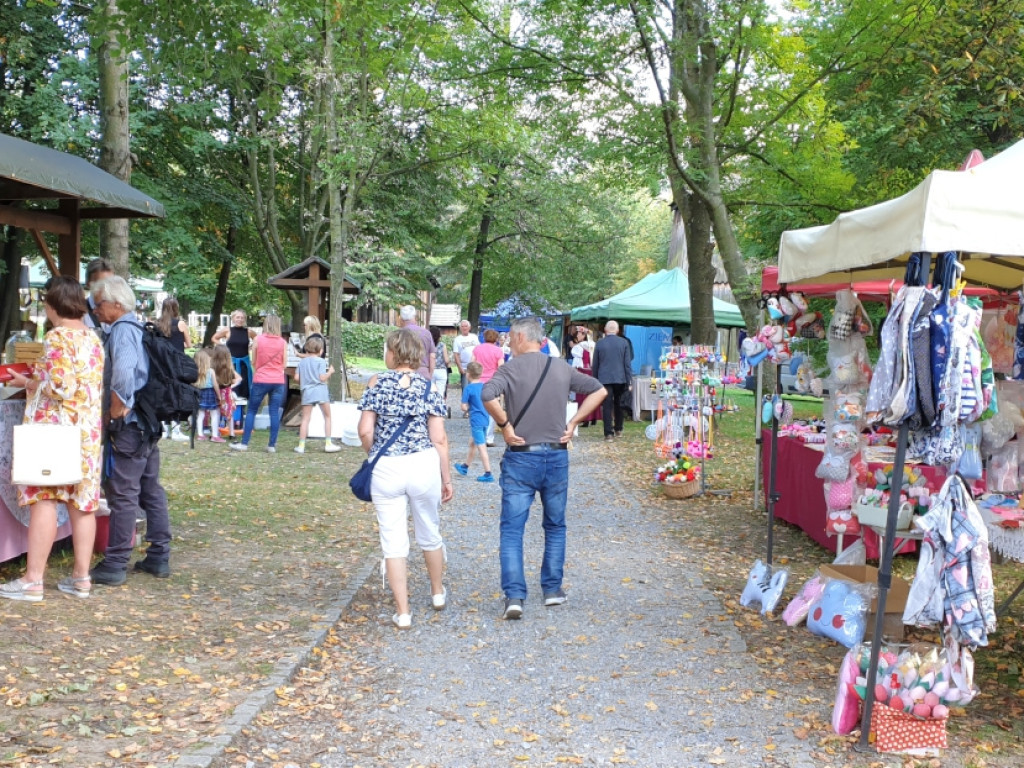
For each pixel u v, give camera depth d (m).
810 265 5.38
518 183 31.91
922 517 4.14
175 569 6.43
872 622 5.34
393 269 26.00
